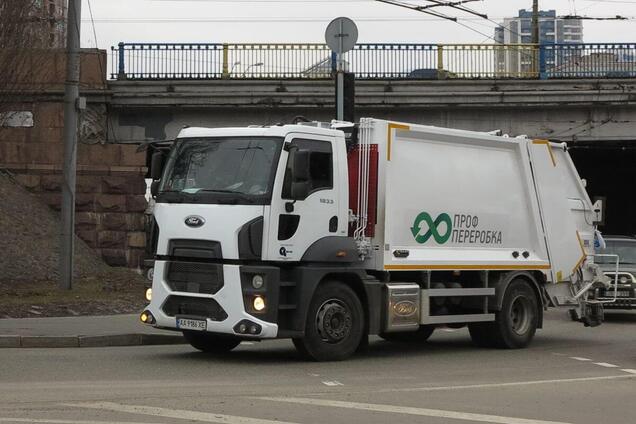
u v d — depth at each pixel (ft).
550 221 79.71
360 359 66.39
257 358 65.26
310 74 150.51
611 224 260.62
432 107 153.07
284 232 59.98
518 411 45.80
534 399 49.85
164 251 62.28
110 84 144.66
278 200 59.67
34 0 114.73
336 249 62.23
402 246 67.00
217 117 151.23
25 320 81.92
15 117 130.31
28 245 118.62
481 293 73.00
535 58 156.04
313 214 61.52
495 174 75.31
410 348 76.18
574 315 84.99
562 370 63.00
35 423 39.55
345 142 64.95
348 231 64.69
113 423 39.93
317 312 61.87
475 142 73.20
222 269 59.57
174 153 64.23
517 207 77.20
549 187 79.92
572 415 45.06
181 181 62.85
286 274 60.95
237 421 41.01
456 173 71.67
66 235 102.17
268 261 59.47
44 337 70.64
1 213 122.52
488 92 152.35
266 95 148.25
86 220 131.54
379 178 65.62
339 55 95.30
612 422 43.42
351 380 55.16
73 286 105.29
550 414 45.19
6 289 100.42
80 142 137.59
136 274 127.54
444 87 152.66
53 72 130.00
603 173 250.57
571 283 82.17
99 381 52.47
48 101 131.23
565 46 156.87
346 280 64.75
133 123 149.79
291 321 60.80
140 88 145.79
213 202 60.54
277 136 60.49
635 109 156.46
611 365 66.33
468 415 44.11
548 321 106.32
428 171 69.31
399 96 151.43
